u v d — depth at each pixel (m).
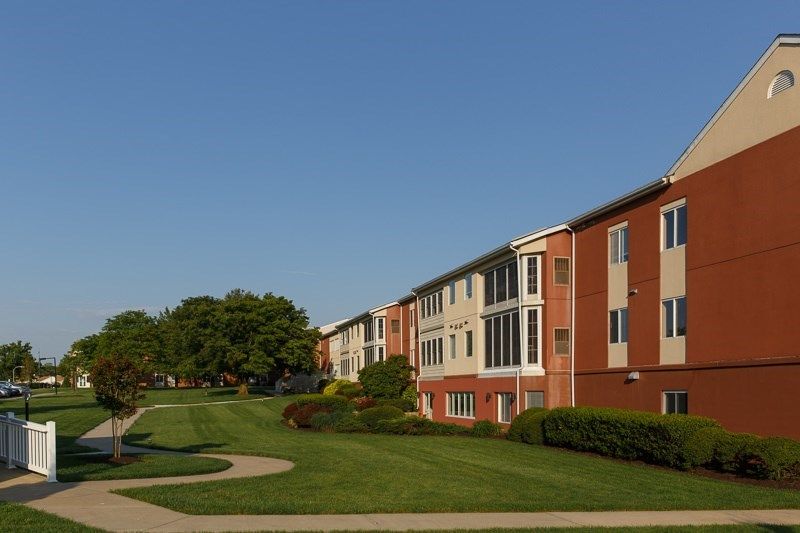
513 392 29.55
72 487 13.33
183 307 95.62
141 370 19.17
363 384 45.44
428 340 42.91
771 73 18.28
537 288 29.02
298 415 34.00
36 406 49.44
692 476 16.36
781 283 17.58
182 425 34.62
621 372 24.52
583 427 21.23
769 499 13.01
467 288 36.28
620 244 25.27
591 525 10.62
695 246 20.84
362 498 12.62
